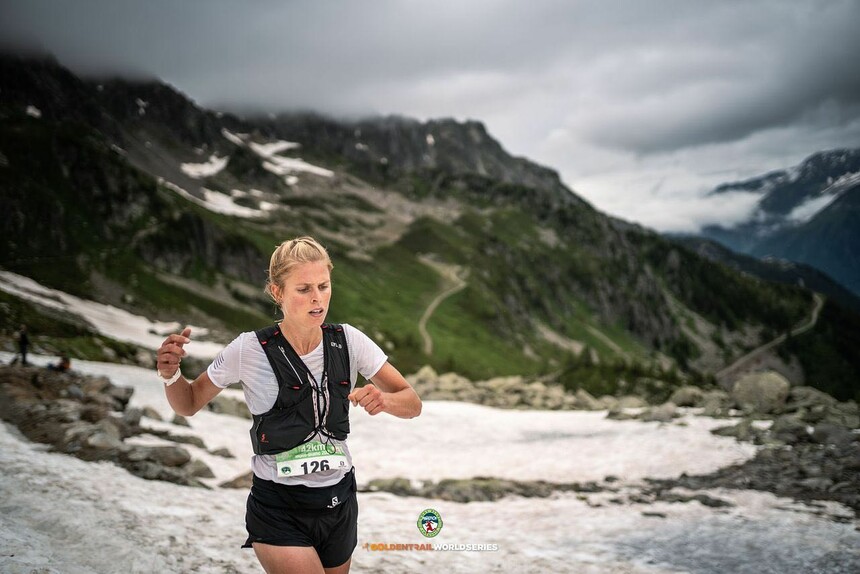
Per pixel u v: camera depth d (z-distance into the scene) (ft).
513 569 28.84
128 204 608.60
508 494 51.44
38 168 586.04
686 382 226.99
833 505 41.09
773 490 46.16
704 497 44.78
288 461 11.33
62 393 64.69
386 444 82.48
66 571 17.56
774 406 83.46
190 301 524.52
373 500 47.26
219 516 30.81
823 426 60.54
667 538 35.50
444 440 85.56
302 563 11.14
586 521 40.19
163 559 21.67
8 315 220.23
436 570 27.55
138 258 559.79
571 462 64.18
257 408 11.37
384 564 27.53
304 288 11.09
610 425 90.02
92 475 35.17
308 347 11.56
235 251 631.97
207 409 90.58
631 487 52.60
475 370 613.52
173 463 44.45
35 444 43.04
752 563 30.63
